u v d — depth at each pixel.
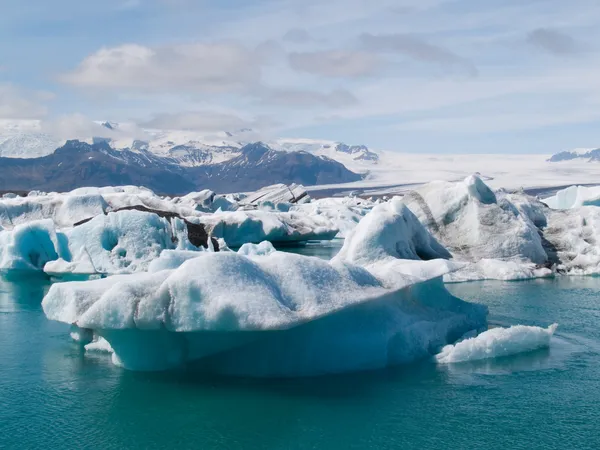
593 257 23.83
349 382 10.73
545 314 16.19
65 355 12.48
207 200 62.22
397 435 9.06
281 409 9.71
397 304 12.55
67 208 36.56
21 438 8.98
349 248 18.92
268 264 10.71
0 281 23.55
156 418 9.49
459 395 10.38
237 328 9.33
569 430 9.25
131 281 10.16
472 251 23.58
